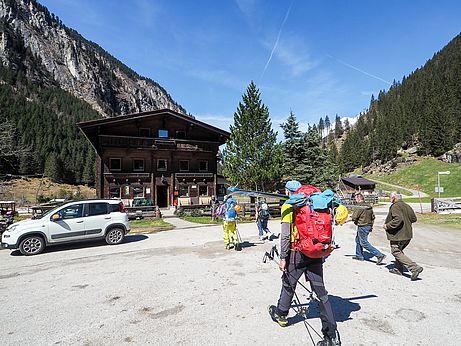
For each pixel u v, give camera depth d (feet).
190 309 15.20
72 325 13.64
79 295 17.79
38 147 312.29
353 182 187.83
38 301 16.92
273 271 22.33
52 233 32.65
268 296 16.85
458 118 263.08
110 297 17.28
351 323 13.24
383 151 307.17
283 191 91.71
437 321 13.41
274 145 87.20
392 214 20.20
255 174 82.99
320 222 11.03
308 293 17.31
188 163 105.19
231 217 30.89
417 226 50.67
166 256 28.37
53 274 22.95
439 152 248.73
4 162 89.40
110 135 92.58
